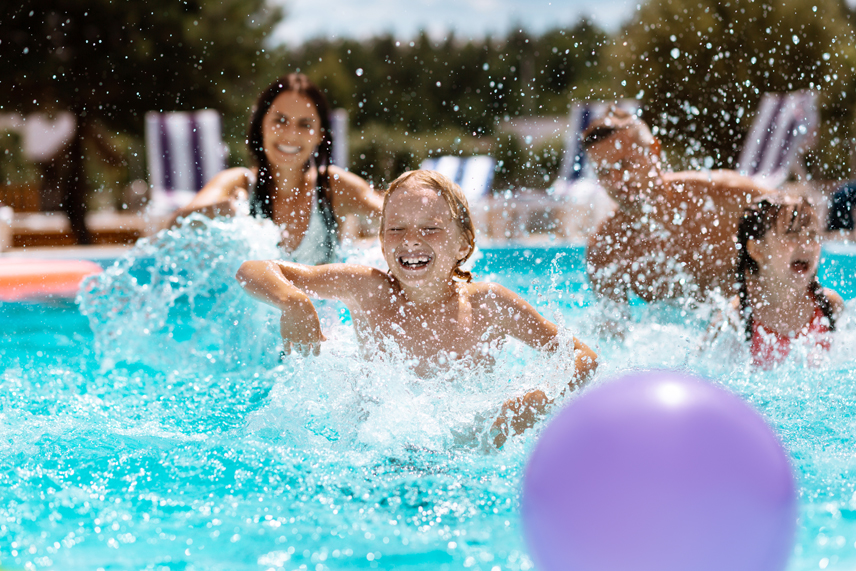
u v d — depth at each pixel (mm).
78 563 1385
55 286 5176
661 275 3482
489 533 1507
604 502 1097
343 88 22297
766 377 2639
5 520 1579
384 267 3312
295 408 2207
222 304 3307
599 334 2912
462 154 15391
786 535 1125
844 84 7863
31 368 3023
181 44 11641
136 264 5762
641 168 3477
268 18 13125
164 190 9953
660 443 1102
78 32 10961
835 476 1780
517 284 3410
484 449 2021
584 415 1170
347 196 3498
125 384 2781
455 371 2328
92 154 15938
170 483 1800
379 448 2039
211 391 2691
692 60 7395
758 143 8188
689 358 2752
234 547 1452
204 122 9977
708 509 1074
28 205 13781
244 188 3467
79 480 1814
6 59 10672
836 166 7746
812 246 2842
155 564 1385
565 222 8570
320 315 2811
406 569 1354
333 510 1637
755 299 2898
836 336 2900
